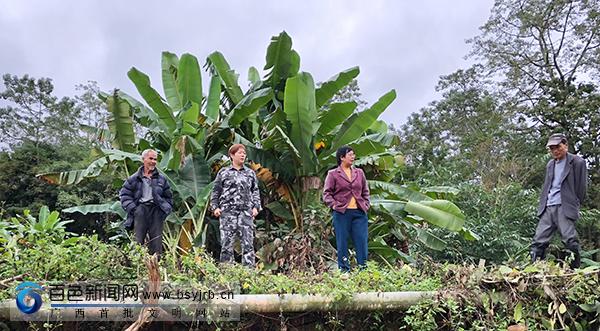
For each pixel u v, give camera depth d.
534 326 4.02
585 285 4.02
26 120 28.58
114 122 7.79
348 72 7.85
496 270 4.26
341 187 5.41
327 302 3.94
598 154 20.44
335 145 7.86
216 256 7.43
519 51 23.25
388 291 4.16
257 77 9.84
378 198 8.02
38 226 5.57
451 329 4.04
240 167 5.67
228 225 5.47
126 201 5.39
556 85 21.77
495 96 25.64
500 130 22.12
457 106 30.34
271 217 7.91
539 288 4.07
